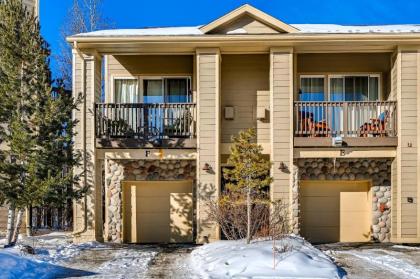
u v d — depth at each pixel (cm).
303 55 1412
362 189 1362
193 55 1400
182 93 1441
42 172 1070
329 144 1252
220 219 1156
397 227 1247
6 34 1074
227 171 1112
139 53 1320
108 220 1326
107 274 877
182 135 1281
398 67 1255
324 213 1359
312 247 1064
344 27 1466
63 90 1119
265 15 1274
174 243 1307
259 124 1380
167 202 1377
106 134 1273
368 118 1298
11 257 898
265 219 1155
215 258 965
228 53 1338
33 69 1080
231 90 1391
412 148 1243
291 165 1253
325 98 1412
